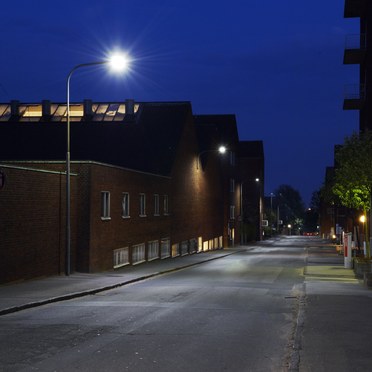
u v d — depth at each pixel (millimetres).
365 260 29234
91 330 11711
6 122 47906
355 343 9898
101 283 22109
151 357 9180
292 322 13070
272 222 146375
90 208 27469
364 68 50938
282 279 26703
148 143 45812
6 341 10477
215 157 65438
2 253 20812
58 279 23672
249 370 8352
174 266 34938
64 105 50312
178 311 14758
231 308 15484
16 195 21781
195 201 54062
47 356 9203
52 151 44625
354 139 31469
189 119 51219
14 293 18281
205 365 8656
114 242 31000
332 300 16609
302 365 8250
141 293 19609
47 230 24500
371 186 30188
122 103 50312
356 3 49719
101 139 45625
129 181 33656
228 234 74938
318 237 140625
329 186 37031
